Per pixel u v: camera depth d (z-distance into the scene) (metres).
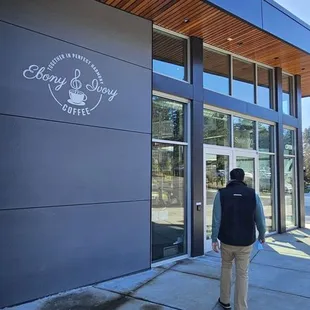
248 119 8.01
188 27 6.00
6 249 3.85
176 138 6.16
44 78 4.24
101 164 4.77
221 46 7.04
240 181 3.89
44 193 4.18
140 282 4.71
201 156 6.44
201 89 6.52
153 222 5.66
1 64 3.89
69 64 4.49
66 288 4.33
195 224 6.23
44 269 4.14
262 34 6.40
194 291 4.36
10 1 3.98
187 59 6.43
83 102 4.61
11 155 3.92
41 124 4.19
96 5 4.84
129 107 5.18
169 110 6.05
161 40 6.02
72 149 4.47
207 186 6.71
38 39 4.20
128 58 5.21
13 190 3.92
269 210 8.75
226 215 3.71
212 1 5.14
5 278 3.83
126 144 5.11
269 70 8.89
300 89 9.99
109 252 4.82
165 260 5.74
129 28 5.27
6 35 3.94
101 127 4.80
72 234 4.42
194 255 6.17
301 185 9.93
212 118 7.00
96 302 3.99
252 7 5.96
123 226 5.01
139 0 4.89
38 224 4.11
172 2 5.00
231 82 7.45
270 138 8.87
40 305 3.90
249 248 3.65
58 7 4.42
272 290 4.45
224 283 3.80
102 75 4.86
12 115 3.95
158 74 5.75
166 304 3.94
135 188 5.19
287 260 6.00
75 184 4.48
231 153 7.37
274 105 8.84
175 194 6.09
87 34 4.71
